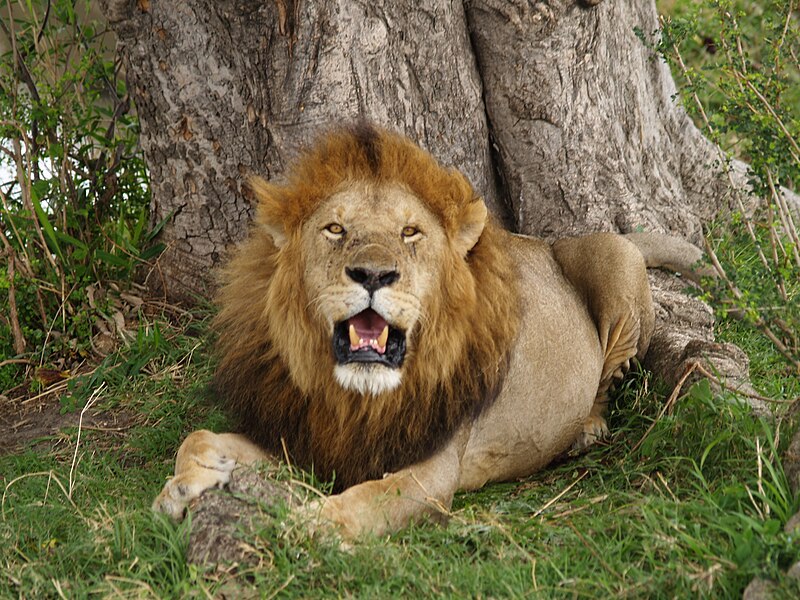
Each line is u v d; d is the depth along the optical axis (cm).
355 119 1063
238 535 705
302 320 812
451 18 1105
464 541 771
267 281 852
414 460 830
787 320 873
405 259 784
